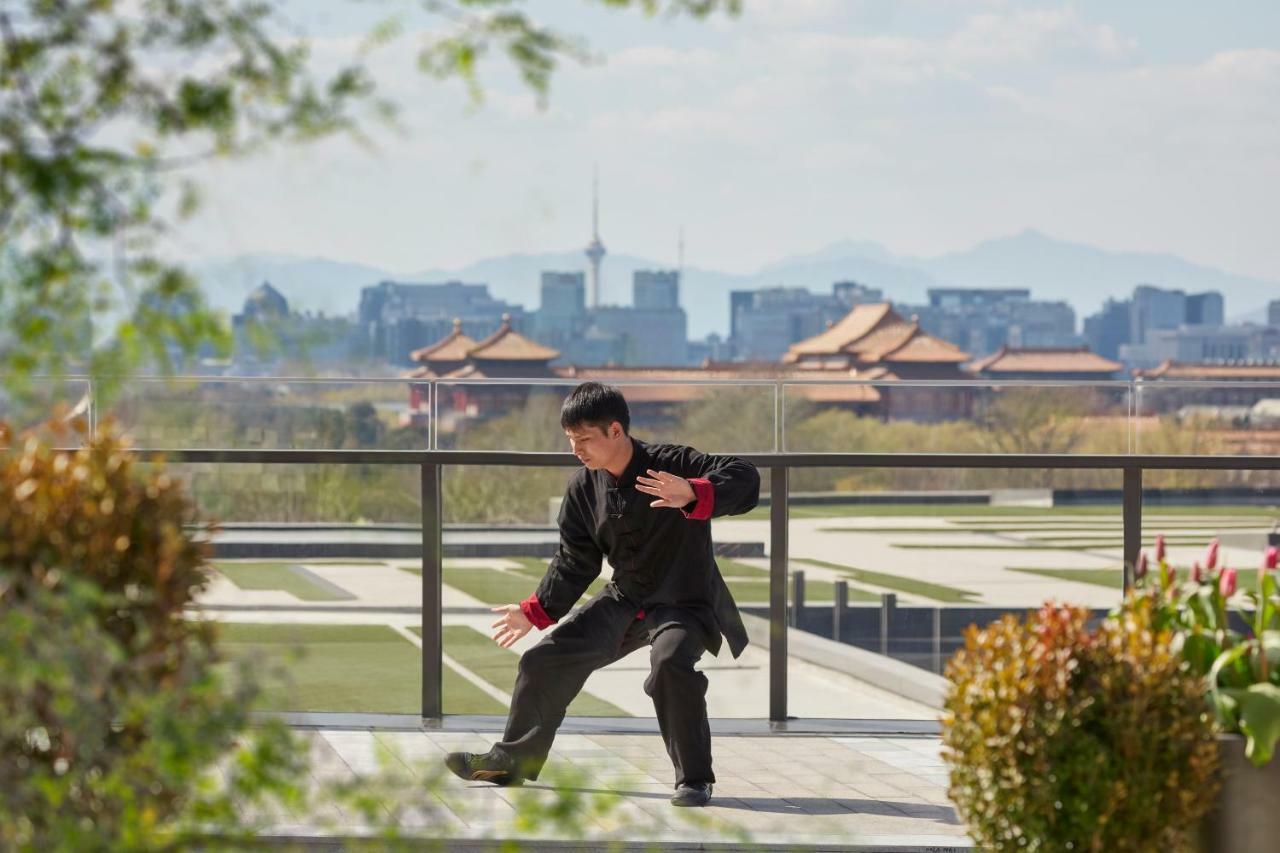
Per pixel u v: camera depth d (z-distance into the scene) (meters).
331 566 11.52
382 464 11.55
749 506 9.25
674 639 9.13
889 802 9.07
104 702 4.63
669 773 9.79
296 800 4.87
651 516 9.42
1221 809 6.59
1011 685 6.11
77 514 5.03
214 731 4.61
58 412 5.10
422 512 11.59
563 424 9.41
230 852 4.88
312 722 11.36
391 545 11.58
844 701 11.65
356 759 9.88
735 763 10.21
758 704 11.64
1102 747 6.09
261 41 4.13
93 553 4.97
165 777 4.66
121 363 4.18
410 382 11.63
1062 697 6.09
